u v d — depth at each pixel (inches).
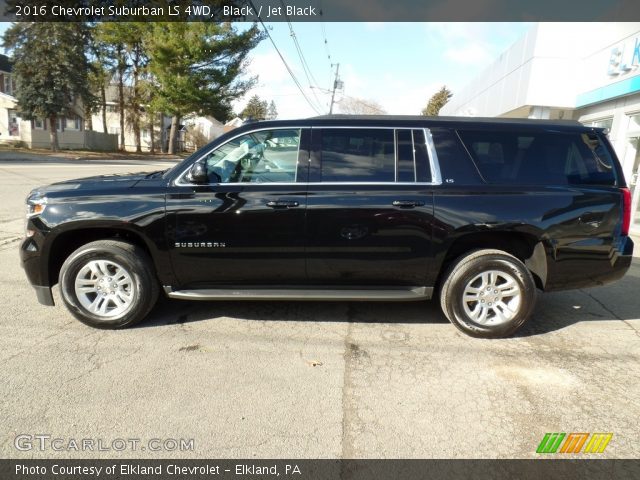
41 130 1290.6
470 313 144.3
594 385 118.6
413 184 140.1
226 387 114.2
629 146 382.9
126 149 1753.2
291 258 142.2
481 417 104.1
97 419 100.5
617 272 144.9
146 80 1304.1
